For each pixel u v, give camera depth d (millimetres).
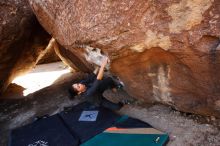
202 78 3242
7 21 4965
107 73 4410
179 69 3426
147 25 3129
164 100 4055
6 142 4449
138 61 3699
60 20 3836
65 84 6367
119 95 4965
